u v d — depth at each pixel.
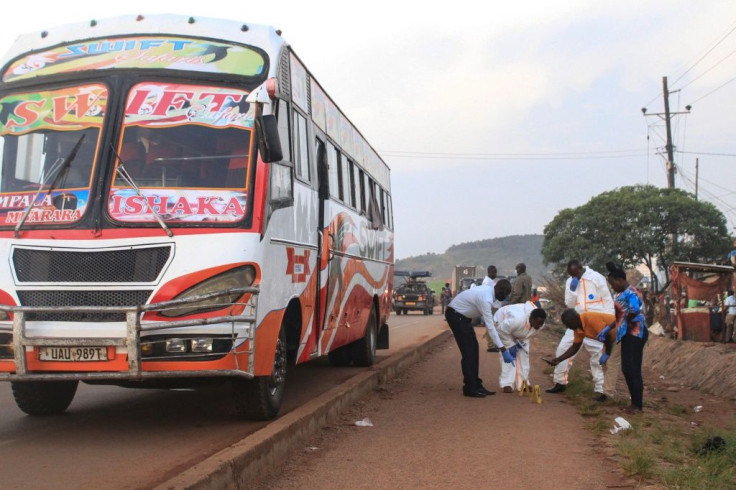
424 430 7.79
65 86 6.98
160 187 6.54
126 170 6.58
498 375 13.30
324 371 12.54
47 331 6.07
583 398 10.21
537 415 8.84
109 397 9.30
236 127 6.83
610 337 10.02
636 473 6.01
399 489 5.54
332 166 10.30
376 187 14.45
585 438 7.51
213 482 4.77
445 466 6.22
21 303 6.22
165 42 7.21
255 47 7.35
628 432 7.68
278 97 7.36
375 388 10.98
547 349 19.30
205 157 6.71
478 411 9.09
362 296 12.45
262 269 6.62
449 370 14.27
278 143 6.66
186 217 6.45
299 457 6.45
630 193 40.53
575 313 10.08
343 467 6.14
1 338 6.16
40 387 7.66
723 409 11.41
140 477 5.23
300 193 8.24
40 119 6.86
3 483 5.06
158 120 6.79
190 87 6.95
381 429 7.81
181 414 8.01
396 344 19.08
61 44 7.32
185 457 5.91
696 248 38.78
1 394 9.44
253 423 7.44
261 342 6.72
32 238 6.36
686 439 7.98
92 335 6.04
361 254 12.38
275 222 7.11
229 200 6.58
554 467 6.24
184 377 6.28
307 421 7.11
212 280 6.28
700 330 17.84
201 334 6.20
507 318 10.78
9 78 7.17
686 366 15.69
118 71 6.98
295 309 8.27
